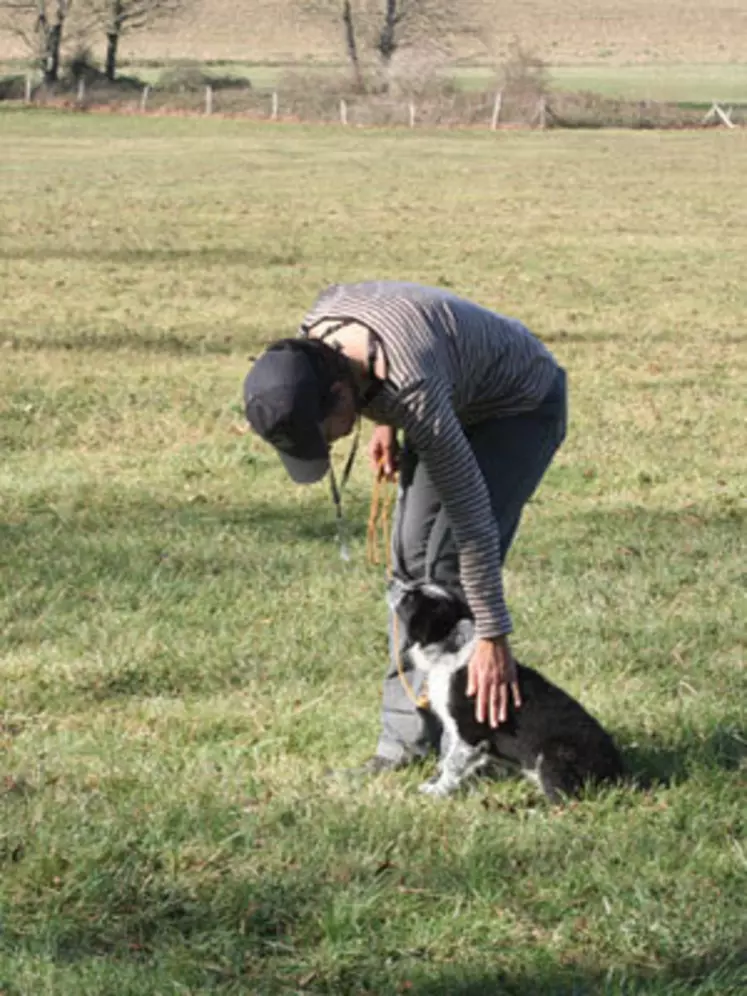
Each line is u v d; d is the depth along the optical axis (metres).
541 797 4.95
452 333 4.47
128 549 8.34
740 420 12.55
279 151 44.91
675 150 46.94
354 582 7.78
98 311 17.58
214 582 7.73
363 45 79.69
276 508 9.48
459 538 4.41
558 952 3.95
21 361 14.27
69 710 6.00
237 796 4.96
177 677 6.39
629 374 14.55
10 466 10.48
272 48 115.19
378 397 4.27
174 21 122.44
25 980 3.70
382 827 4.66
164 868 4.38
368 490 10.01
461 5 105.50
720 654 6.72
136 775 5.13
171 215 27.75
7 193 30.98
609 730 5.61
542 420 4.81
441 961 3.90
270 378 4.11
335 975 3.80
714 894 4.26
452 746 4.95
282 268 21.47
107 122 57.22
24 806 4.79
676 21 134.00
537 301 19.14
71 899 4.20
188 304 18.23
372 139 50.75
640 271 21.97
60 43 69.69
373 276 20.88
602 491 10.16
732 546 8.70
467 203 30.97
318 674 6.42
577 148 47.53
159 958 3.86
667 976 3.83
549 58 111.88
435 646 4.84
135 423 11.91
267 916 4.11
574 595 7.59
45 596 7.48
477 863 4.40
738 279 21.36
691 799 4.92
